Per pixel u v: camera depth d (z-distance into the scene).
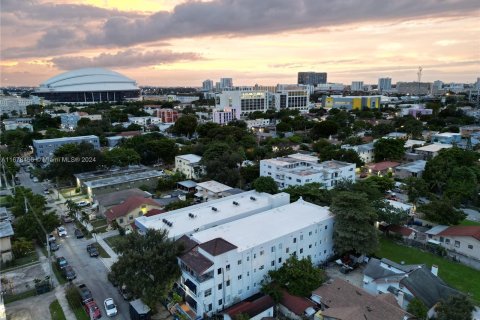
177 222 61.66
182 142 165.38
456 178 94.81
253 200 73.81
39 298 52.03
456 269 58.62
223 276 47.56
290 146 150.88
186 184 102.00
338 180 89.12
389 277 49.38
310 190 76.88
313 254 59.66
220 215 65.00
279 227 57.47
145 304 47.22
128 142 144.62
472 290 52.25
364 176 112.94
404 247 66.50
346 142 153.50
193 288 46.72
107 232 74.44
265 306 45.81
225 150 115.31
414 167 112.12
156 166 133.38
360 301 44.06
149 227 57.81
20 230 68.19
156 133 158.12
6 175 116.75
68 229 76.25
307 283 48.94
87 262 62.28
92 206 87.00
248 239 53.12
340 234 57.91
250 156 133.38
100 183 97.12
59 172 105.88
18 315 48.09
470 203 90.25
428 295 46.34
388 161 125.56
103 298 52.03
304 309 45.84
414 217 77.31
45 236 68.31
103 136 167.00
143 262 46.56
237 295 49.75
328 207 66.75
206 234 55.19
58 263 60.53
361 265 59.88
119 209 76.31
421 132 176.62
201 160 111.50
